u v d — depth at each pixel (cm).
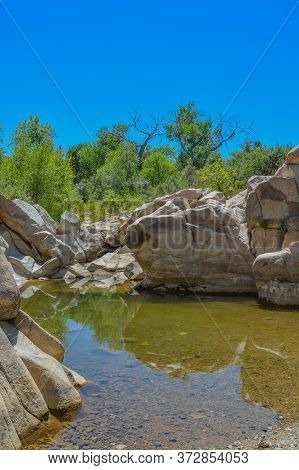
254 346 746
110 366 646
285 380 588
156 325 902
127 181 3350
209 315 994
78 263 1628
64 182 2498
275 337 802
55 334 834
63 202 2461
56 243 1590
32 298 1205
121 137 4738
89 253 1745
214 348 736
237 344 759
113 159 3841
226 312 1027
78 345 757
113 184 3259
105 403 514
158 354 704
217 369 632
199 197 1598
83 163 4550
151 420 472
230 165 3497
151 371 623
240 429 453
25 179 2303
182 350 727
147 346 750
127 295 1253
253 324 904
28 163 2345
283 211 1238
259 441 429
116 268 1608
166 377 599
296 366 643
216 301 1166
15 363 464
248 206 1275
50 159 2375
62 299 1195
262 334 823
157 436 439
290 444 423
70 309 1070
